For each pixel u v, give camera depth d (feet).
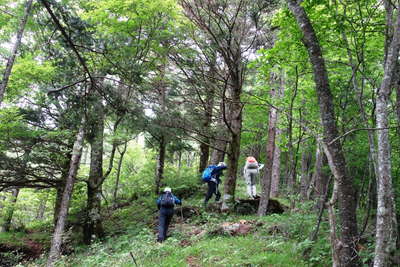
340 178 15.62
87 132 36.19
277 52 24.29
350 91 25.94
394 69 16.97
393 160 23.39
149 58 37.70
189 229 33.76
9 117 35.68
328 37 23.15
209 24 34.50
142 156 82.89
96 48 29.58
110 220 48.83
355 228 15.35
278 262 20.43
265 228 28.22
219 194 40.47
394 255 16.67
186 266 21.81
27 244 45.57
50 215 76.38
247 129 59.98
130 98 32.68
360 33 22.86
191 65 39.22
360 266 16.89
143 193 61.05
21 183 41.16
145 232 35.96
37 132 38.11
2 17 34.50
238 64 37.27
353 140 25.43
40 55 40.57
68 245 39.63
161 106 38.29
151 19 32.32
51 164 41.73
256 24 35.06
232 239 26.81
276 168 53.26
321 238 21.81
